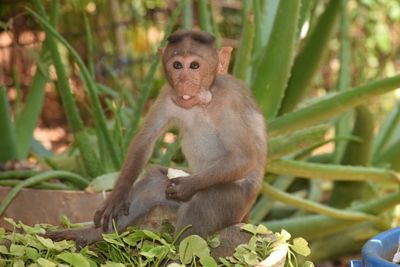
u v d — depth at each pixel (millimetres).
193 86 6402
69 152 10539
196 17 14273
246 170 6426
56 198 7547
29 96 10164
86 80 8586
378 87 8250
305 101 10227
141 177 6898
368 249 4758
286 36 8742
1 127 9359
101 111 8602
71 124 8789
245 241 5926
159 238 5730
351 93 8320
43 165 10648
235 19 16016
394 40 17344
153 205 6734
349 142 10219
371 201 9570
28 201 7578
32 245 5734
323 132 8375
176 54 6430
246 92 6789
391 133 10797
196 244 5359
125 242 5887
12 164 9211
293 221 9281
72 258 5191
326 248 9977
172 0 15492
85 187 8359
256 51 9523
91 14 15109
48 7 14273
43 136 14828
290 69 8938
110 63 15156
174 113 6938
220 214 6297
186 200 6273
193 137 6949
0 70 14148
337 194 10805
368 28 17219
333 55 16609
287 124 8508
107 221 6449
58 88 9578
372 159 10766
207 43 6512
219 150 6918
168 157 8555
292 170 8789
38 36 13586
